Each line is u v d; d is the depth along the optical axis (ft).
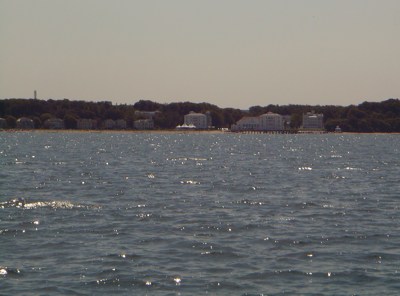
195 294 225.15
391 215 386.52
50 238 307.17
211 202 439.22
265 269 254.47
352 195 489.67
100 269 252.21
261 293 226.17
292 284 236.43
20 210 393.09
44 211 389.39
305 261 267.39
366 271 252.42
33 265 257.34
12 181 583.58
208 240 304.91
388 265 262.06
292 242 302.25
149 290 228.84
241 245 295.07
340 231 330.34
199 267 256.93
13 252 278.46
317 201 448.65
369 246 296.10
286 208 412.57
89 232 322.34
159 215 376.68
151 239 306.14
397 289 230.89
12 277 241.35
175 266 257.75
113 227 336.29
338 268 256.73
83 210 395.14
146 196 472.85
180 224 346.74
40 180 597.52
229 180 613.11
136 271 250.16
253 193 499.51
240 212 392.68
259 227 339.36
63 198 455.22
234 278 242.58
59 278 240.53
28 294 222.48
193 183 579.07
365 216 381.81
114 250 282.77
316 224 351.46
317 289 230.89
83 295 222.89
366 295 224.74
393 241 307.17
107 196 471.21
